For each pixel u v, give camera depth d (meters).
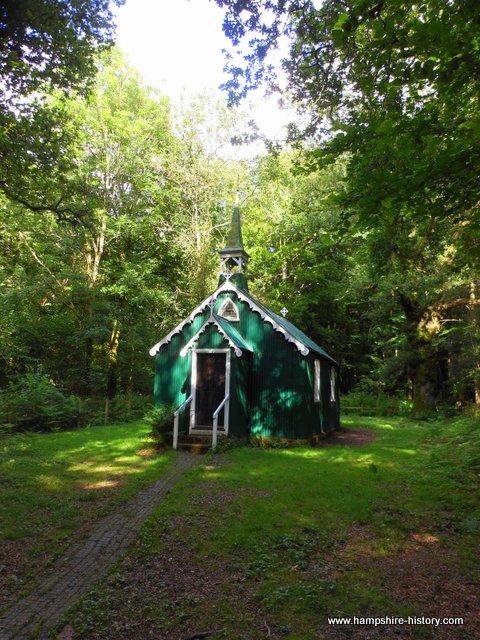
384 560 6.25
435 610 5.00
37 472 10.94
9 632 4.67
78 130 21.84
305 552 6.47
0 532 7.18
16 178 15.90
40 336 28.02
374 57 6.94
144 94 29.03
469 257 10.16
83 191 17.88
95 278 27.83
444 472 10.75
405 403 30.23
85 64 14.84
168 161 29.75
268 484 10.02
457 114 8.01
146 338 29.05
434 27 5.87
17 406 17.77
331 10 8.20
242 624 4.75
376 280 25.92
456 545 6.75
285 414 16.31
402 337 30.00
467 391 32.09
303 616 4.89
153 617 4.89
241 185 33.00
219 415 15.97
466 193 7.64
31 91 14.48
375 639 4.48
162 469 11.60
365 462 12.70
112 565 6.15
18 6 11.86
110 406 23.28
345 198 7.62
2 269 27.08
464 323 28.00
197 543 6.78
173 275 32.19
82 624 4.75
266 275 35.12
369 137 7.41
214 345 16.50
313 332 38.19
